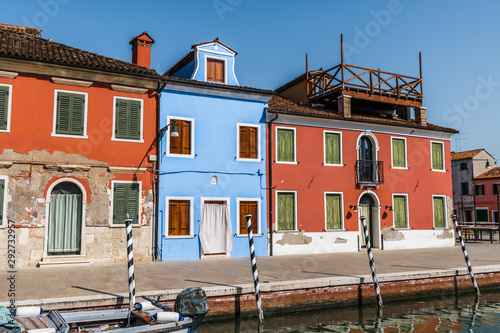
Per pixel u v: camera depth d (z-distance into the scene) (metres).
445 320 9.91
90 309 8.23
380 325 9.47
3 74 12.77
